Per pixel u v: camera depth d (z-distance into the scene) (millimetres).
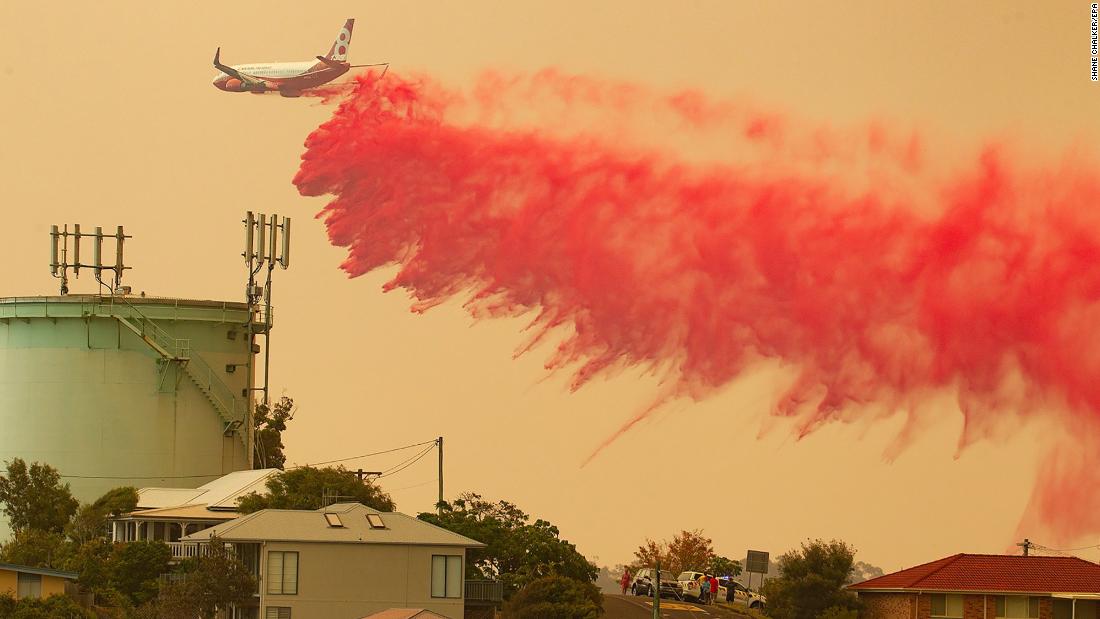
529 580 186000
